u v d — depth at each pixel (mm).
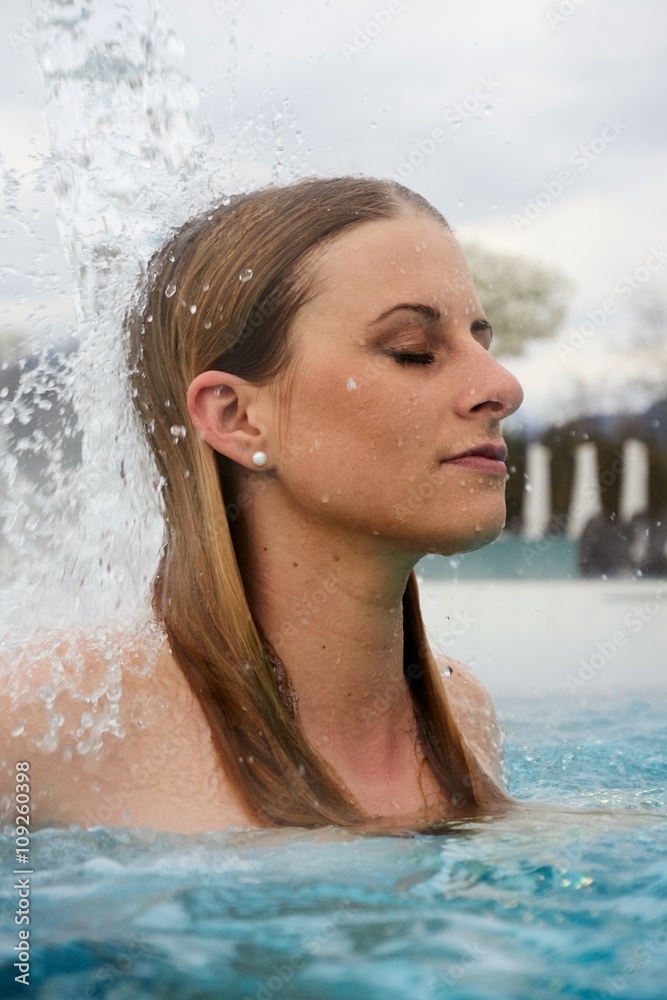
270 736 1320
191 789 1276
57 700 1287
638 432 12602
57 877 1053
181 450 1433
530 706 3031
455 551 1331
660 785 1810
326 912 935
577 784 1812
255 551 1396
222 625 1345
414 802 1417
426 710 1475
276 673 1375
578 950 841
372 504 1304
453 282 1353
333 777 1346
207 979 801
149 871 1070
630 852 1122
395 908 943
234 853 1140
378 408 1291
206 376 1374
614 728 2562
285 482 1354
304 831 1241
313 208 1391
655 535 11953
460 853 1127
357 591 1363
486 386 1291
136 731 1298
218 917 929
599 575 11656
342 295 1321
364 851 1142
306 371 1324
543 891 987
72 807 1264
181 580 1396
